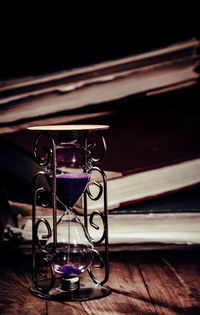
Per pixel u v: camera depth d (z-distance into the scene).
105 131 0.74
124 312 0.54
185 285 0.59
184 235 0.69
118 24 0.75
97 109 0.74
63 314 0.53
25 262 0.67
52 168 0.56
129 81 0.74
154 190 0.69
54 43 0.75
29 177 0.70
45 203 0.64
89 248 0.59
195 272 0.63
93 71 0.74
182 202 0.70
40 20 0.76
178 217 0.69
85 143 0.62
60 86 0.74
